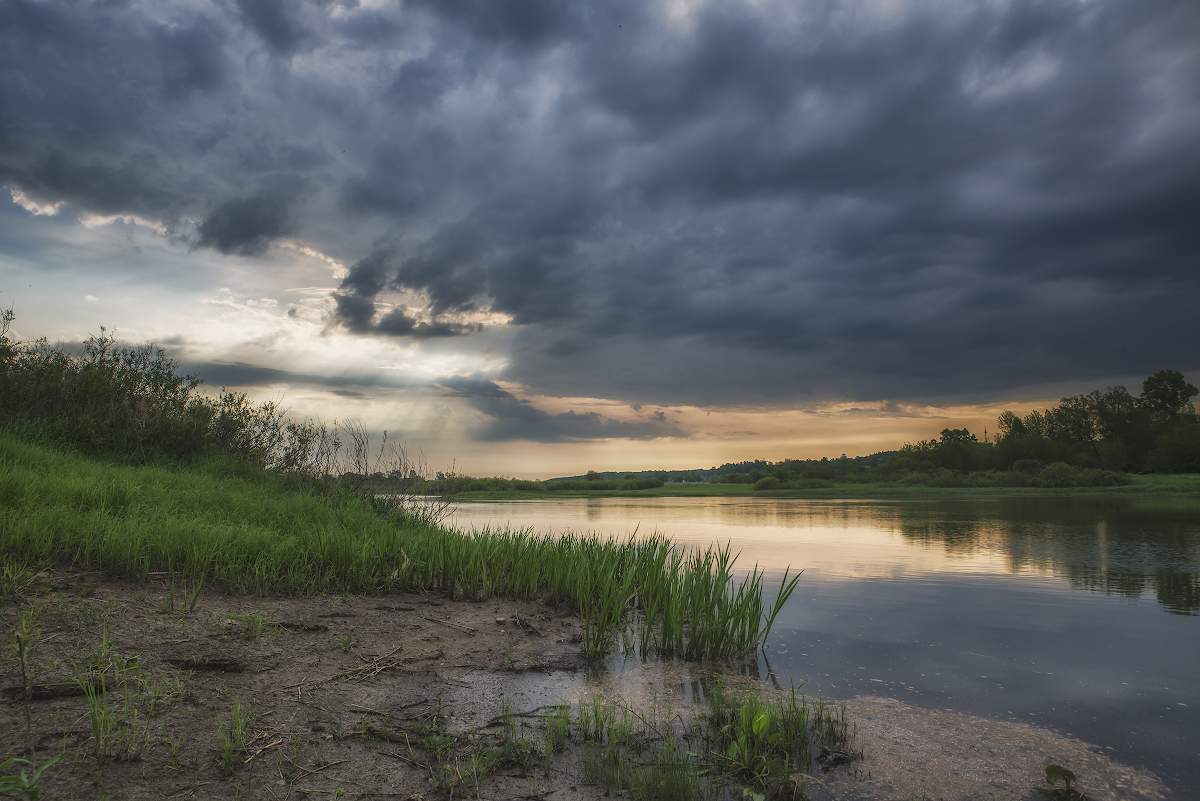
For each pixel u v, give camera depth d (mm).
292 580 6043
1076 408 75812
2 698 3375
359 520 8633
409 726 3791
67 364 11922
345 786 3105
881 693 4617
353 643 4969
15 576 4797
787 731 3854
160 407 12188
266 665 4340
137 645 4230
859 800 3197
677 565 7262
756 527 16641
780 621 6609
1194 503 28172
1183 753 3662
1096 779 3377
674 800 3160
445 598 6574
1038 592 8000
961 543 13102
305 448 12305
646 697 4520
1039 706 4367
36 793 2479
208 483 9453
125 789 2834
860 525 17328
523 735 3801
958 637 6012
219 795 2902
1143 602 7457
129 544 5652
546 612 6469
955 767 3518
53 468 8172
